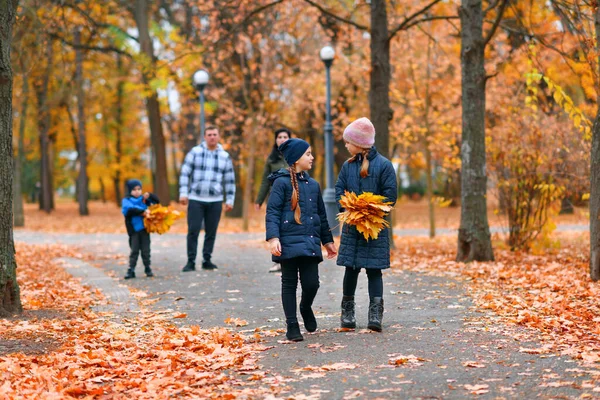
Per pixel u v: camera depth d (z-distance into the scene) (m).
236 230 24.64
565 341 5.92
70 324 7.21
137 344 6.29
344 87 25.44
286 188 6.29
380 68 14.84
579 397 4.34
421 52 21.05
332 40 24.81
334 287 9.72
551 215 13.87
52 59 23.25
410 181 63.03
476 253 12.41
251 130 26.61
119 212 44.00
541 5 14.77
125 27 32.84
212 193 11.96
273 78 26.12
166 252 15.88
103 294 9.53
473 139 12.51
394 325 6.86
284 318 7.46
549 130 13.48
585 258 12.61
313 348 5.93
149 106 31.42
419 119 21.33
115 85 37.78
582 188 13.43
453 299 8.41
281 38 26.23
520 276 10.20
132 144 44.28
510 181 13.83
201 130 22.80
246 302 8.60
